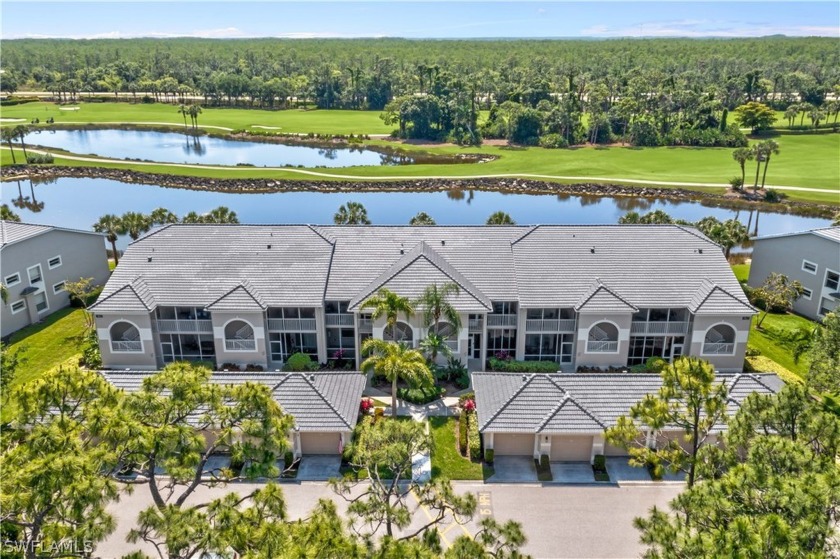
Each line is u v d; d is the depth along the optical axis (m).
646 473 33.59
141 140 153.38
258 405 24.23
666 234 48.12
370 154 138.25
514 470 33.84
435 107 151.50
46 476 18.09
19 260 50.19
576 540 28.69
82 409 22.77
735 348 43.25
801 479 17.62
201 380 25.08
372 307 41.84
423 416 38.81
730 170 115.31
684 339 43.88
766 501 17.62
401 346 38.97
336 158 132.62
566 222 86.75
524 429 33.50
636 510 30.78
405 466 25.80
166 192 102.25
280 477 33.28
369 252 47.19
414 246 47.59
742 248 72.38
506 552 21.25
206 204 94.44
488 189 105.50
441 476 33.22
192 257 46.28
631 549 28.14
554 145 144.12
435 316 41.00
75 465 18.72
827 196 97.06
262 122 174.12
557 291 43.91
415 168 117.38
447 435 36.75
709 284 44.00
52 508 18.45
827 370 33.81
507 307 44.44
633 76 185.00
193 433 23.16
